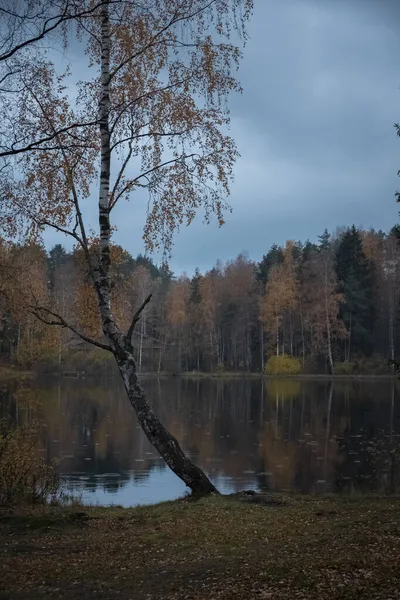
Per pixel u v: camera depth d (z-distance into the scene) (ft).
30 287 45.29
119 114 36.09
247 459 59.21
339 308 192.85
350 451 62.95
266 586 17.01
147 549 23.09
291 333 209.77
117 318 44.06
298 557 19.95
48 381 154.40
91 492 45.50
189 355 238.68
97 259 40.55
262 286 237.66
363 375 179.73
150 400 120.78
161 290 273.13
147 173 37.06
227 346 247.50
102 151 36.06
